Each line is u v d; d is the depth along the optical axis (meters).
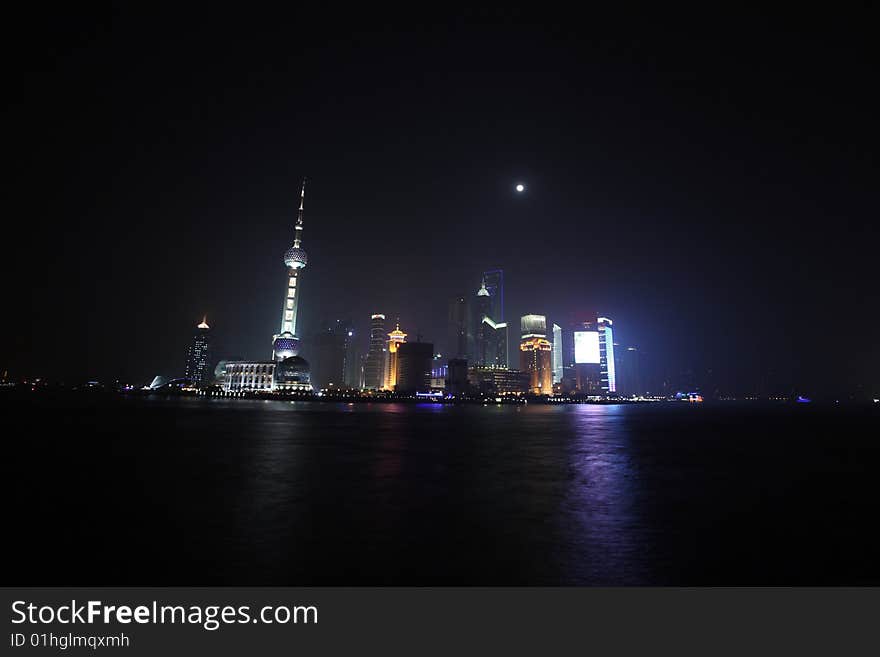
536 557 12.10
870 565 11.83
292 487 21.42
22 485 21.19
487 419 112.38
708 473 27.39
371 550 12.51
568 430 70.44
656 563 11.82
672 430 75.06
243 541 13.16
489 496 19.83
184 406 162.38
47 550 12.35
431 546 12.87
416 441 47.41
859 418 136.12
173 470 25.98
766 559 12.16
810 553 12.62
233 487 21.25
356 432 59.19
